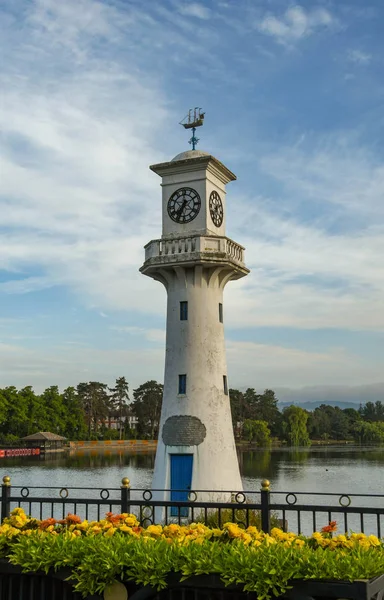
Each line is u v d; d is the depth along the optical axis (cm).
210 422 3488
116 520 1120
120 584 923
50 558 959
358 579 818
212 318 3619
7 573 994
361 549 896
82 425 18738
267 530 1368
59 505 4734
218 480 3419
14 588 996
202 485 3391
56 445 15812
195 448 3444
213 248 3553
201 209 3659
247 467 10544
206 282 3631
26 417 16012
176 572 898
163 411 3588
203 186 3669
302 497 6244
